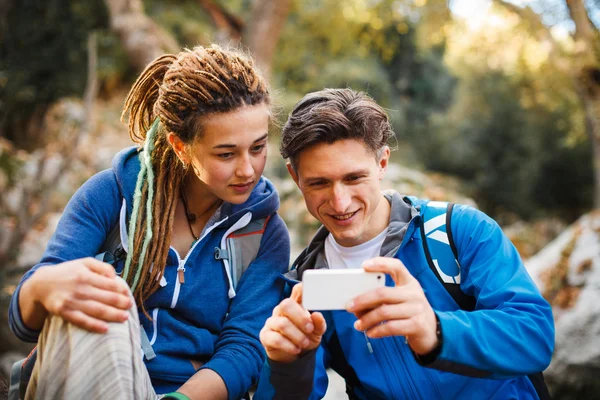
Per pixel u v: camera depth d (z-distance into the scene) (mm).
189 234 1724
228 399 1568
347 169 1537
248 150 1536
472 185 17953
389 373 1634
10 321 1411
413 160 17484
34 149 7930
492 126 17938
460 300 1623
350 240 1679
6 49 8117
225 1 10422
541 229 16812
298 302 1360
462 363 1328
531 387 1615
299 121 1564
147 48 6895
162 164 1648
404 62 18547
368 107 1573
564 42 9328
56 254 1528
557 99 10781
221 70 1495
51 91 8281
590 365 3984
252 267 1759
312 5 10055
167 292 1643
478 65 17062
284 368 1433
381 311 1241
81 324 1253
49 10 8312
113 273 1318
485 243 1607
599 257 4434
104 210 1629
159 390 1616
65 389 1242
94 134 8062
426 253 1643
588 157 15672
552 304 4441
